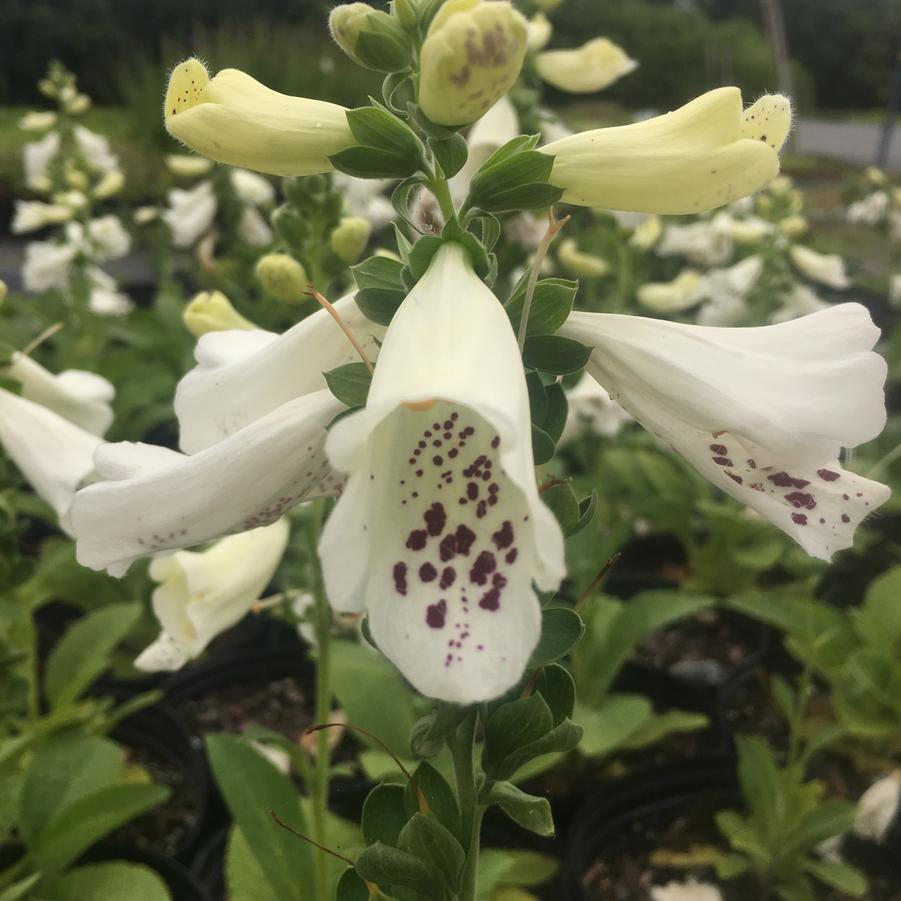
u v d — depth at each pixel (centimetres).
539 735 16
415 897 18
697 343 15
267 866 29
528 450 12
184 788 45
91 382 36
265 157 15
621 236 59
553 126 51
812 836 36
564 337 16
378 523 13
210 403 18
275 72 143
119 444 16
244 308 74
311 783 29
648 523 67
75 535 15
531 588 12
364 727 36
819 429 14
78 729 40
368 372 15
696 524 64
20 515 65
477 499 13
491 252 16
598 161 15
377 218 73
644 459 61
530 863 38
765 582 64
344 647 39
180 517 15
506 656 12
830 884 40
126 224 103
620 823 42
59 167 78
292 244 32
